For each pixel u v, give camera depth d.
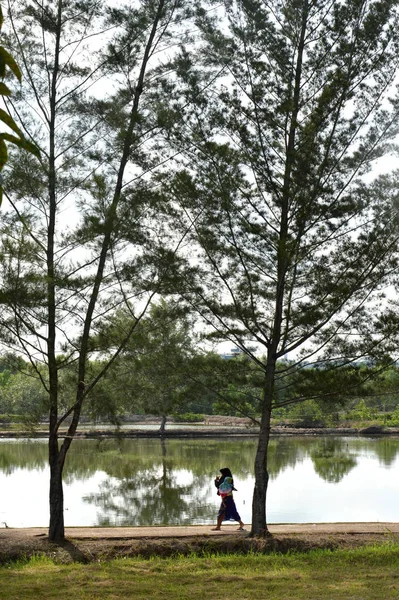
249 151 16.38
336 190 16.45
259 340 16.50
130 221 15.79
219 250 16.23
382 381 16.52
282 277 16.39
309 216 15.99
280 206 16.64
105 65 16.58
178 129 16.27
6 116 3.14
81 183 16.12
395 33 16.28
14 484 29.12
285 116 16.36
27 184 15.73
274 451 43.94
